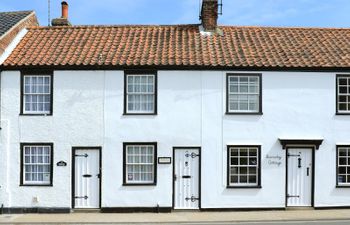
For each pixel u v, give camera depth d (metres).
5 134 16.61
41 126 16.67
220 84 16.84
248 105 16.98
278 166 16.80
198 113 16.80
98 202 16.62
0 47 16.64
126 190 16.56
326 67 16.86
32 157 16.72
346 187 16.88
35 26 19.84
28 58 16.92
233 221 14.71
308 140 16.66
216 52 17.62
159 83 16.77
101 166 16.62
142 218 15.26
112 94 16.77
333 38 19.25
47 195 16.53
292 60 17.14
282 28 20.12
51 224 14.41
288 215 15.66
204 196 16.66
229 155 16.77
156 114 16.72
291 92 16.94
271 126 16.86
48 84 16.88
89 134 16.69
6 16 20.09
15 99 16.69
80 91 16.75
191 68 16.75
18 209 16.45
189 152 16.75
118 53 17.42
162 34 19.28
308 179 16.91
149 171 16.78
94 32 19.39
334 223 14.40
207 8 19.44
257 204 16.70
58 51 17.55
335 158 16.94
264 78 16.91
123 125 16.72
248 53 17.62
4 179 16.50
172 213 16.28
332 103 17.02
